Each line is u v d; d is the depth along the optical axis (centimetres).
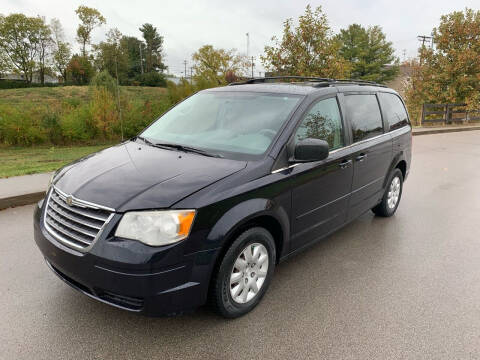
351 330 288
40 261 380
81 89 4728
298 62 1536
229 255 272
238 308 292
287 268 386
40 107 2012
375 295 338
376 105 473
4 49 7631
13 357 249
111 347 261
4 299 313
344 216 411
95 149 1683
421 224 525
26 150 1634
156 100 2186
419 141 1482
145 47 8794
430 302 330
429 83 2419
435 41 2397
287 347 267
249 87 401
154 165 299
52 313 296
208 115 381
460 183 771
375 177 461
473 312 317
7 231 452
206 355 257
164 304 249
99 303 312
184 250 248
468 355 265
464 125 2217
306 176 332
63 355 253
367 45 6106
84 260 248
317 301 326
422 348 271
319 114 363
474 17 2281
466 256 426
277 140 320
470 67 2306
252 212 278
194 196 256
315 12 1516
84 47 7725
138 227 243
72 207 268
